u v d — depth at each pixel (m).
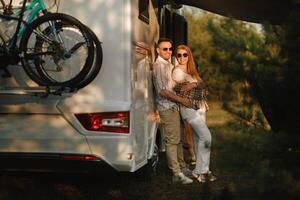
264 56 3.46
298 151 3.51
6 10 5.14
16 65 5.20
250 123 3.60
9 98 5.23
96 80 5.23
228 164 3.60
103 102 5.20
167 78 6.59
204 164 6.56
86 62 4.90
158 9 7.54
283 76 3.43
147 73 6.36
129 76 5.23
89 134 5.19
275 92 3.49
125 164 5.20
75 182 6.54
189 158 8.23
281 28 3.42
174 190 6.28
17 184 6.23
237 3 7.77
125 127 5.19
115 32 5.24
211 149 3.79
